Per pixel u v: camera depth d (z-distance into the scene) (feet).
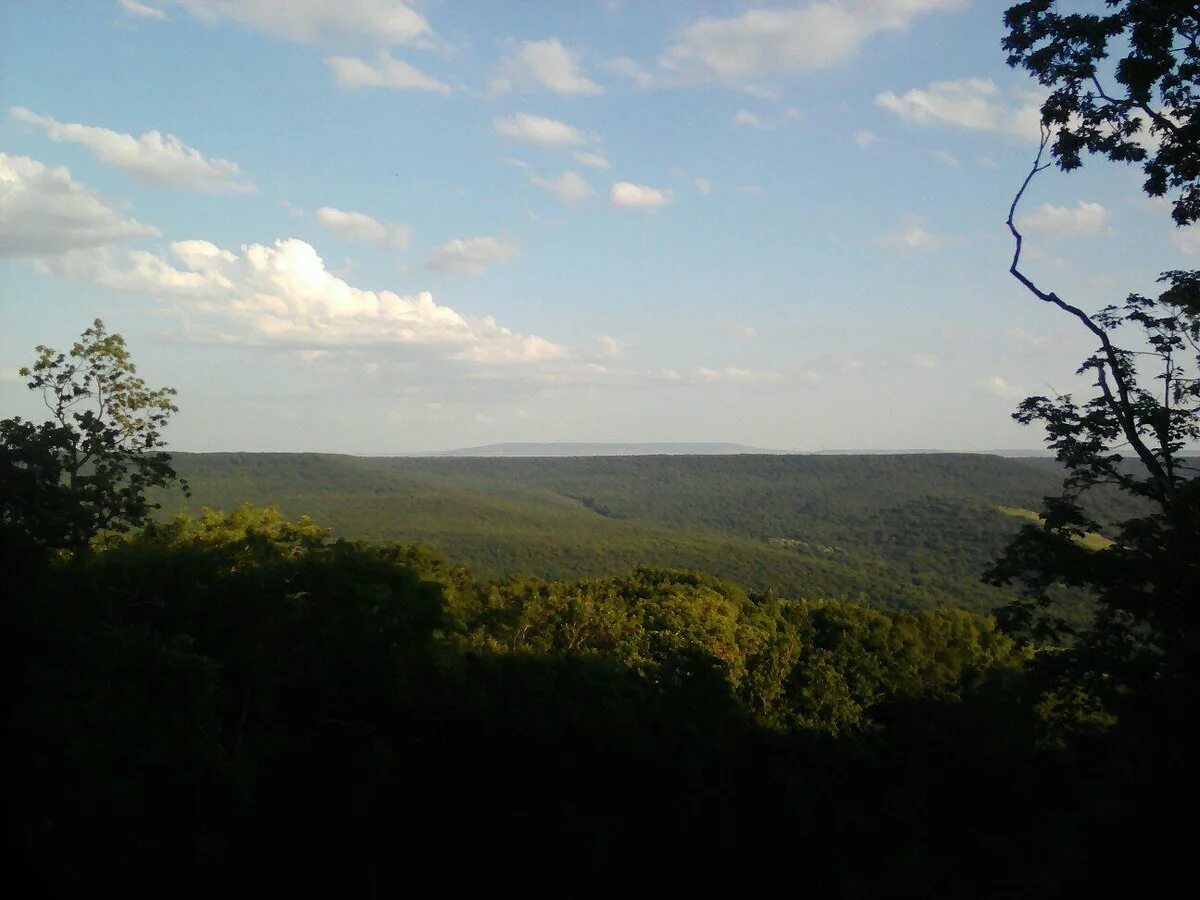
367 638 49.70
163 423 76.38
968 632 97.45
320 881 51.08
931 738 86.07
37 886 36.86
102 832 38.06
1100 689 48.03
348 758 50.96
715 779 72.49
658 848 65.51
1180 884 39.27
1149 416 49.88
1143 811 40.98
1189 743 40.52
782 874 76.13
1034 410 53.47
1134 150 47.32
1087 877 43.27
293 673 48.75
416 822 54.54
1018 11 48.39
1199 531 46.68
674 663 72.13
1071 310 51.52
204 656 40.93
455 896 56.18
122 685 37.76
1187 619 46.01
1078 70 47.47
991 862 73.00
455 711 54.03
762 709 83.20
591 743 60.29
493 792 57.77
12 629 38.45
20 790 36.29
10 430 50.29
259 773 45.60
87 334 73.10
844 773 84.48
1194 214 46.98
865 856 80.02
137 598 45.37
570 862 59.31
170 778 39.14
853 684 89.10
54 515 47.06
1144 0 44.55
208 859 41.75
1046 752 75.25
